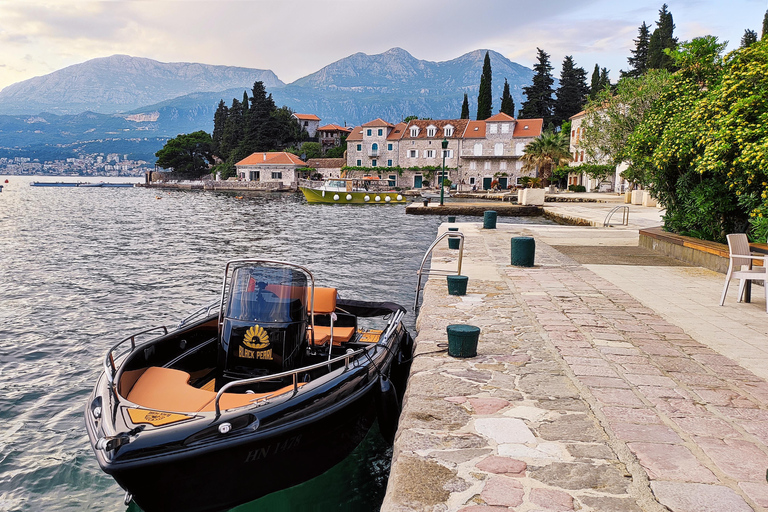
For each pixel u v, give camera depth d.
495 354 6.68
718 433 4.49
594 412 4.92
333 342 7.20
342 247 24.97
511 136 83.06
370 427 6.73
